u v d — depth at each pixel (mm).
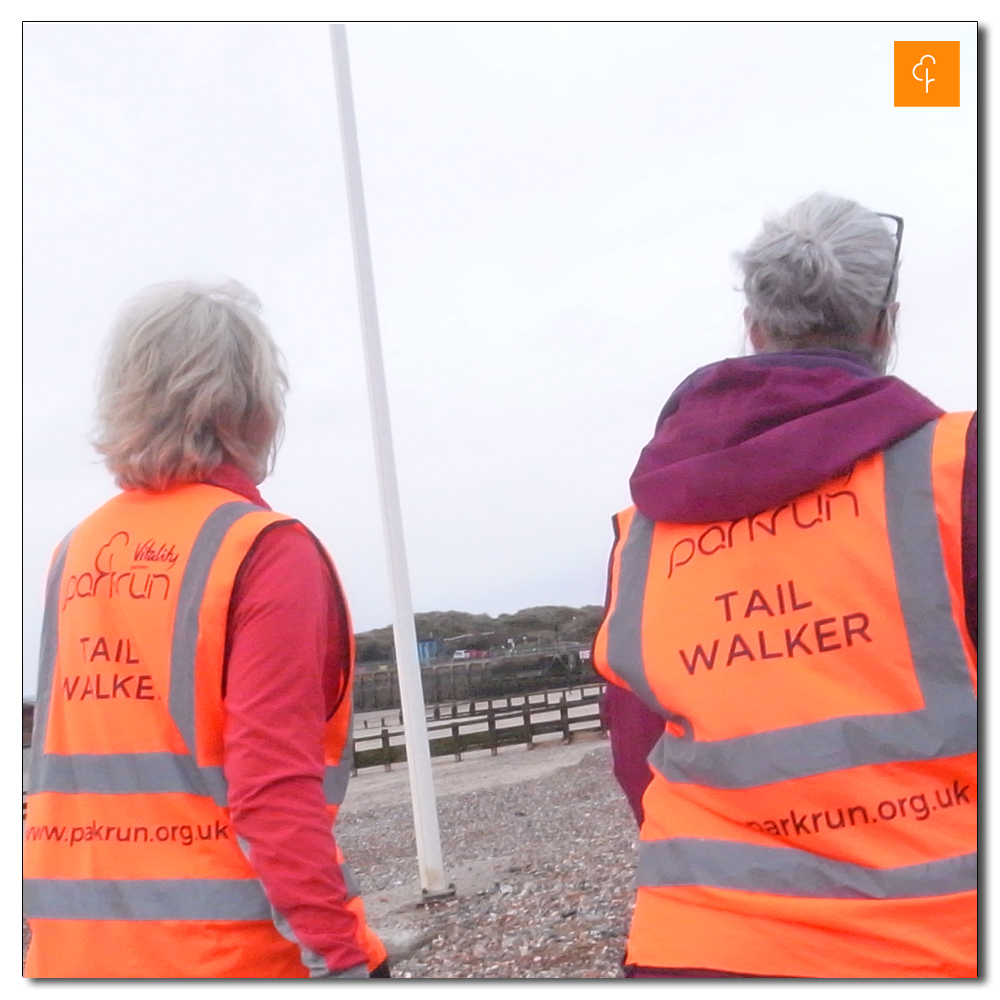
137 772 1514
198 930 1450
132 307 1680
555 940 6262
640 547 1495
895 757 1202
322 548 1594
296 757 1421
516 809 12625
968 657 1197
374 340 8641
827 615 1266
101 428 1661
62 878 1547
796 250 1469
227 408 1649
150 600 1531
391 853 11117
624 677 1445
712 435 1401
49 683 1674
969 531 1204
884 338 1531
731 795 1295
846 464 1284
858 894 1199
